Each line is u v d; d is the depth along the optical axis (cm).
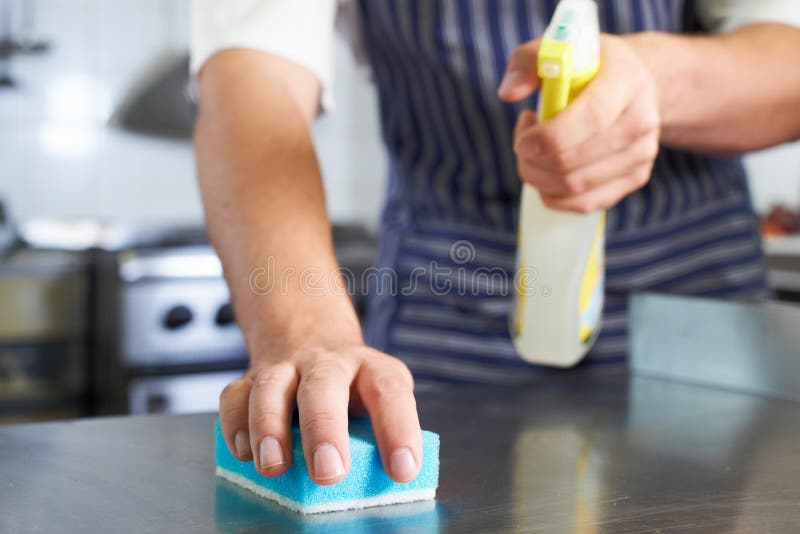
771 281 185
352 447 48
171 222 267
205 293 208
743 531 45
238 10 79
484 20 91
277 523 46
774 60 77
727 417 71
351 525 45
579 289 70
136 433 64
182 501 49
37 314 216
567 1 59
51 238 244
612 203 64
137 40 258
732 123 78
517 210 95
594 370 94
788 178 240
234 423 50
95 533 44
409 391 49
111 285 206
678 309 86
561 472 56
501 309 94
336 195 290
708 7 95
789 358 78
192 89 86
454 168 97
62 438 62
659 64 70
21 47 240
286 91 75
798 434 66
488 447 61
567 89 57
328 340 55
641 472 56
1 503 48
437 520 46
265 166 68
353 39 105
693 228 97
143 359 203
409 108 100
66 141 255
